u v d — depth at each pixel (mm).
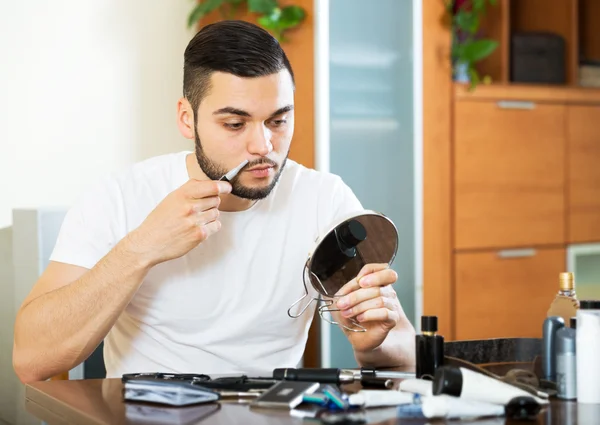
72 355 1744
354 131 3617
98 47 3469
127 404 1367
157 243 1693
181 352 1906
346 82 3582
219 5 3490
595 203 4312
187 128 1873
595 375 1372
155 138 3613
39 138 3355
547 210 4156
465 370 1318
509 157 4027
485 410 1279
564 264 4227
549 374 1460
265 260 1953
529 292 4117
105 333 1756
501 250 4027
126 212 1927
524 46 4117
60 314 1728
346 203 2078
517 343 1700
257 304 1935
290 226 1994
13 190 3309
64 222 1911
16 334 1794
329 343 3477
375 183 3678
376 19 3643
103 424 1245
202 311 1911
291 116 1754
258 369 1933
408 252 3781
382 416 1277
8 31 3285
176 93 3656
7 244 2473
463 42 3924
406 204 3768
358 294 1686
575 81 4230
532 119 4094
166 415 1290
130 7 3533
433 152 3818
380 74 3666
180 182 1967
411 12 3725
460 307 3918
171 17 3625
